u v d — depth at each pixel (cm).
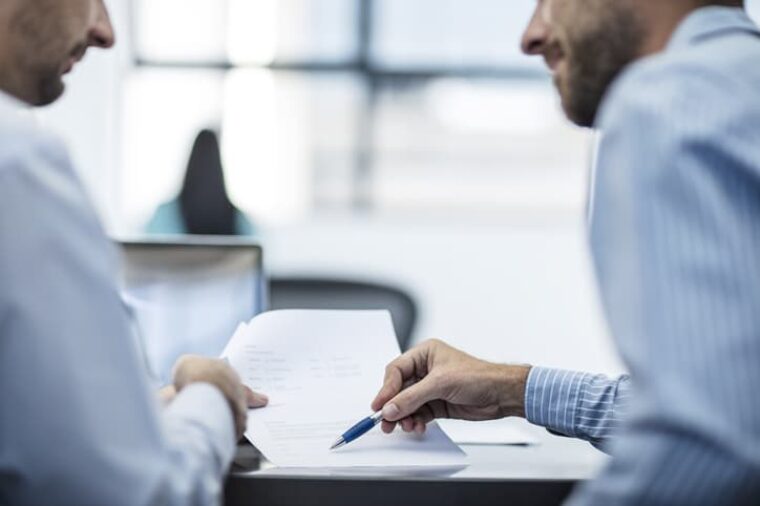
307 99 513
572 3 96
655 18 92
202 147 334
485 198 523
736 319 71
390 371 126
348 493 100
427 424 125
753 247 72
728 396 70
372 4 504
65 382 77
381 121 516
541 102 516
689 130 74
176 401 95
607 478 73
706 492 70
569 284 513
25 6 96
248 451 114
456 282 514
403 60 509
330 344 131
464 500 101
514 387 129
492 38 508
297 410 120
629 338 73
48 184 79
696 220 73
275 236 515
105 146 498
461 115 517
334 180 520
